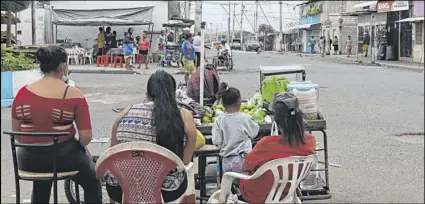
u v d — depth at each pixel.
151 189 3.98
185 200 4.31
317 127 5.75
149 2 29.56
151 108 4.23
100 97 14.61
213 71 8.01
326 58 41.12
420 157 8.09
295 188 4.25
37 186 4.63
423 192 6.43
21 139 4.39
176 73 22.23
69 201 5.51
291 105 4.20
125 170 3.95
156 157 3.90
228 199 4.46
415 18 30.69
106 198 5.40
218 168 5.75
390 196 6.31
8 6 19.23
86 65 25.72
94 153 7.88
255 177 4.17
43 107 4.29
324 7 55.47
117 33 29.05
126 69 23.11
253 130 5.33
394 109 12.72
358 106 13.20
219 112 6.04
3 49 15.25
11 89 12.88
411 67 27.25
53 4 29.62
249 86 17.52
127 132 4.21
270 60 37.97
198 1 21.31
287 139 4.19
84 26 29.00
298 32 68.19
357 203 6.05
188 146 4.32
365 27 41.59
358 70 26.17
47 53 4.37
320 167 7.27
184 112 4.34
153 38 28.98
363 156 8.15
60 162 4.33
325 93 15.78
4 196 6.17
